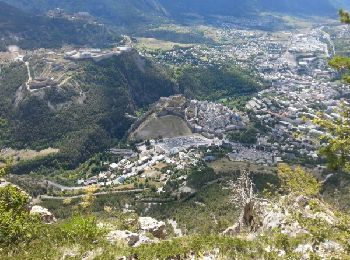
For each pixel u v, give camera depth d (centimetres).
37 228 3781
